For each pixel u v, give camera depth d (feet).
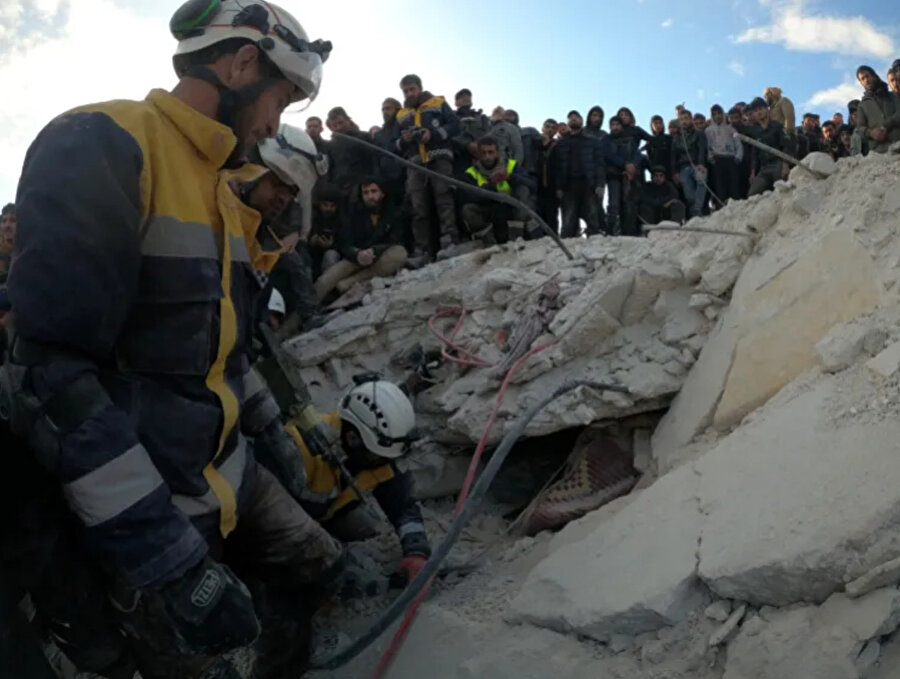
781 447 8.25
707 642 7.15
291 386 10.18
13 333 4.93
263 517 7.58
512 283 14.92
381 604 10.77
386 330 16.89
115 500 4.71
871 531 6.46
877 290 9.32
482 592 9.87
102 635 5.66
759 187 22.77
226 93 5.65
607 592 8.02
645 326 12.16
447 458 14.20
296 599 8.46
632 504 9.20
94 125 4.91
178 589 4.99
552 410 11.95
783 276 10.56
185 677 5.78
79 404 4.66
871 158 10.81
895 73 21.45
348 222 19.56
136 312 5.24
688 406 10.76
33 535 5.36
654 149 26.16
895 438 7.24
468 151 20.67
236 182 6.06
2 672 5.06
